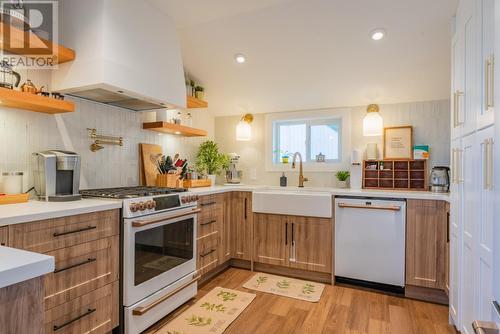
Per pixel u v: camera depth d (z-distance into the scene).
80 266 1.52
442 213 2.27
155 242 1.95
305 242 2.74
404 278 2.40
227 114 3.81
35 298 0.62
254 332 1.87
